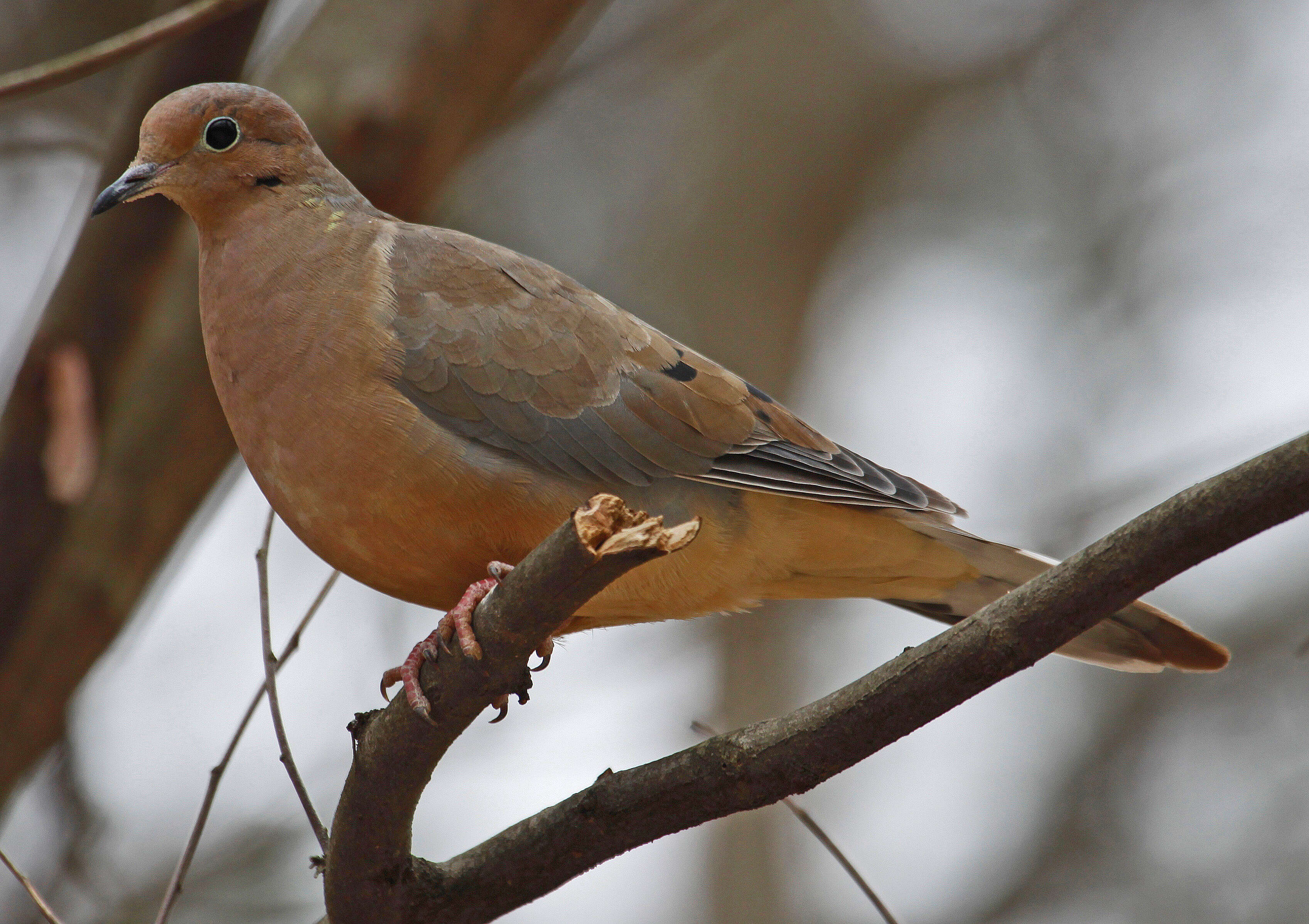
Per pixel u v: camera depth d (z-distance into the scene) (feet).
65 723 37.14
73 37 51.03
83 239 33.65
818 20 58.85
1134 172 56.65
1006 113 58.54
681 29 52.95
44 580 35.32
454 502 24.39
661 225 57.41
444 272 25.75
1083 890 48.52
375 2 36.50
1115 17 57.93
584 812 21.21
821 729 19.93
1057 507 47.57
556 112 53.47
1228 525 17.60
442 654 20.01
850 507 26.78
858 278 58.18
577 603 18.71
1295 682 49.70
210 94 26.81
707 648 50.08
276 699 22.65
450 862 22.03
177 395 35.01
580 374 25.86
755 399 27.25
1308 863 47.01
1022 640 18.83
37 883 41.75
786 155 58.23
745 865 47.39
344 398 24.31
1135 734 50.60
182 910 42.22
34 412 34.04
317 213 26.37
